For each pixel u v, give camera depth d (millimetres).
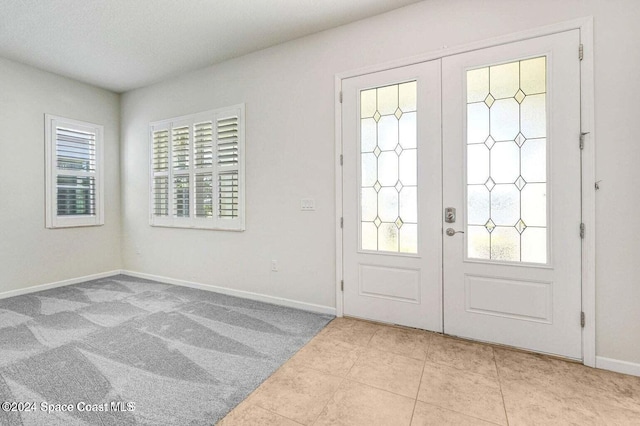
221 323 2717
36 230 3650
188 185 3832
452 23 2393
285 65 3117
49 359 2086
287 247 3158
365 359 2109
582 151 2029
